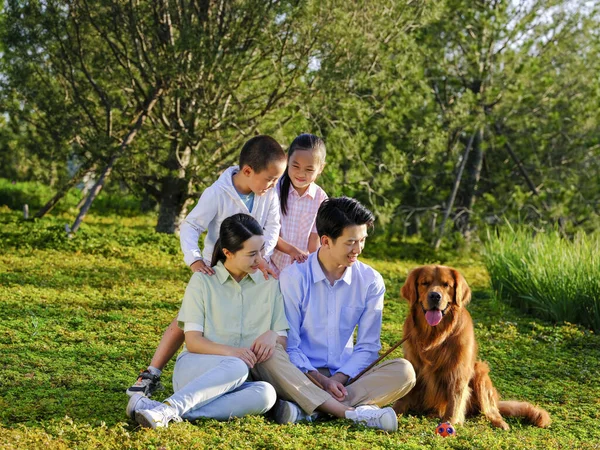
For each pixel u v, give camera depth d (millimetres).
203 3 13750
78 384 5277
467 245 16797
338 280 4797
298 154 5203
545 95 17828
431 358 5129
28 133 16781
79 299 8555
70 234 13258
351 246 4605
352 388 4605
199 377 4199
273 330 4578
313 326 4781
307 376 4484
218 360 4316
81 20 13758
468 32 17531
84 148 14711
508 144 18000
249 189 4918
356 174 15875
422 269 5262
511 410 5520
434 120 16922
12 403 4668
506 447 4266
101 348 6391
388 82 14625
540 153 18188
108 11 13250
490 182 18609
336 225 4594
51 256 11812
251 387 4312
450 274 5184
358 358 4754
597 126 17922
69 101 15109
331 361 4781
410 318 5273
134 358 6203
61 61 14359
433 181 18109
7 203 22203
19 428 4090
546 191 17688
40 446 3729
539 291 9883
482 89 17406
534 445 4445
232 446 3791
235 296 4570
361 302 4852
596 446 4656
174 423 4039
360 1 13141
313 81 13734
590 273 9578
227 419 4309
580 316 9406
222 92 13852
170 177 15391
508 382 6621
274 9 12695
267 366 4461
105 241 13336
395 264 14914
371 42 13586
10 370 5496
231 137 15383
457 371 5078
